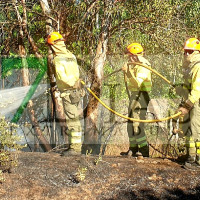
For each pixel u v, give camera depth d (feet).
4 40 29.07
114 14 26.89
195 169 14.34
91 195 12.50
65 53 15.99
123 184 13.15
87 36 27.99
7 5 27.07
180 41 27.22
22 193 12.44
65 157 15.78
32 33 29.91
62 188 12.83
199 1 27.99
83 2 26.73
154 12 26.32
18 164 14.49
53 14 27.55
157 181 13.41
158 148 25.08
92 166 14.46
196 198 12.38
